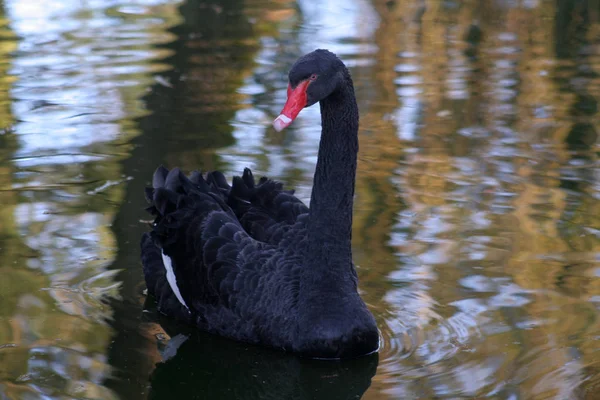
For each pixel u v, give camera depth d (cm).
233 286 948
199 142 1476
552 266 1072
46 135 1499
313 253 912
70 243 1141
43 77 1781
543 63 1930
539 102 1677
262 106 1642
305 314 911
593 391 809
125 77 1797
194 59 1927
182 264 994
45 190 1296
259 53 1969
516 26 2244
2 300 995
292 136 1514
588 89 1747
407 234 1165
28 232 1164
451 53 2011
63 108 1623
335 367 908
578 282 1031
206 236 981
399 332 939
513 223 1192
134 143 1470
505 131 1532
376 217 1216
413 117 1602
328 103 887
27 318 962
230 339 966
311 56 857
